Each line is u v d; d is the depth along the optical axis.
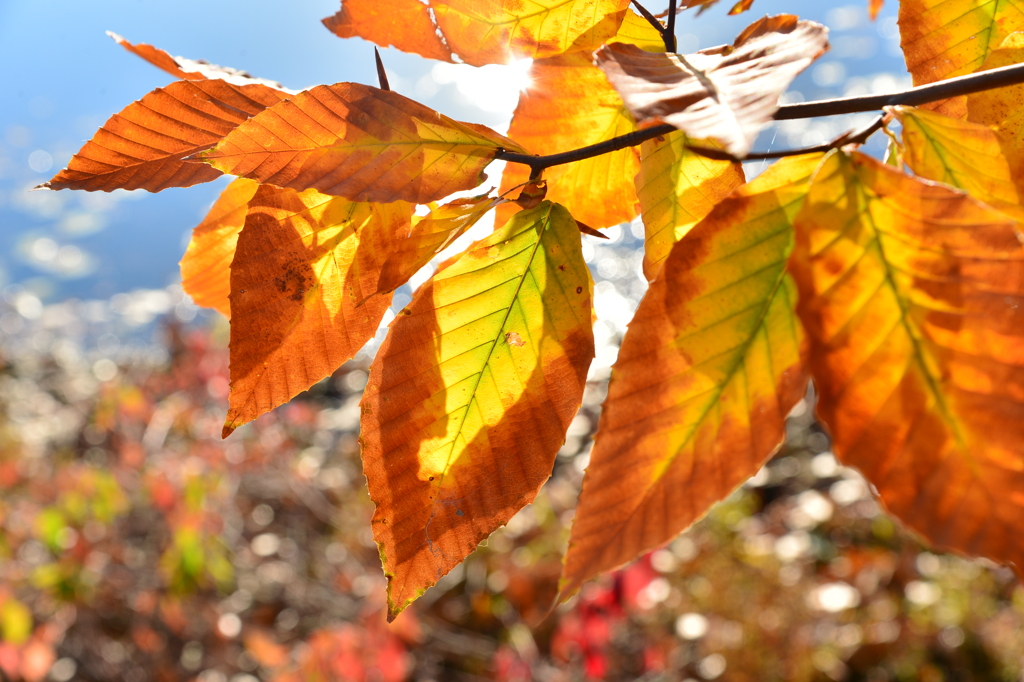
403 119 0.29
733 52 0.27
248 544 2.34
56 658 1.89
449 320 0.30
